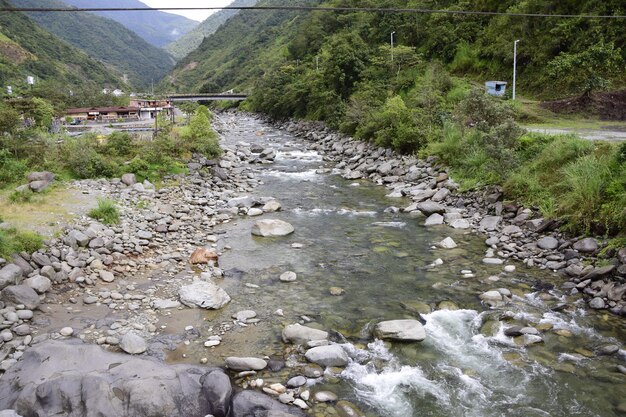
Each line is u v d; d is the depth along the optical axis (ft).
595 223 46.96
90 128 140.87
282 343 32.35
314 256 50.03
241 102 357.61
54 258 42.83
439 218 61.05
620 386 27.43
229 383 26.30
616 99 107.14
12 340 31.37
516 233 52.80
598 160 52.90
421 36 189.37
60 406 23.31
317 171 98.78
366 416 25.16
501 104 80.43
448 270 45.37
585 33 124.47
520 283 41.75
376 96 140.97
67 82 393.70
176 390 25.05
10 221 50.14
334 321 35.76
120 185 73.92
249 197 73.72
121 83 536.01
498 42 153.48
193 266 46.52
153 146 89.30
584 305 37.29
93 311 36.19
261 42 527.40
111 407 23.30
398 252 50.75
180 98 340.18
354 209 69.56
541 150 63.72
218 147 104.83
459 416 25.31
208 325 34.81
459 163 78.38
